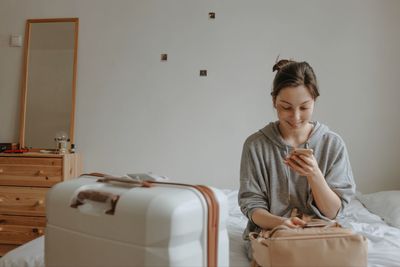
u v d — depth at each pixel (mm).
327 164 1114
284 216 1104
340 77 2416
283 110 1041
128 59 2637
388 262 1011
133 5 2635
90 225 731
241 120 2514
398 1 2367
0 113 2701
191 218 678
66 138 2635
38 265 1039
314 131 1132
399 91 2363
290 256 771
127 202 688
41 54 2701
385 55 2379
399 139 2357
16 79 2719
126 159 2631
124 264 683
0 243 2355
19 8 2725
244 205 1115
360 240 777
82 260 744
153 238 650
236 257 1083
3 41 2717
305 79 1004
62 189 798
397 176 2359
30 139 2666
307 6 2453
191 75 2568
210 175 2541
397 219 1620
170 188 750
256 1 2502
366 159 2387
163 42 2602
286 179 1106
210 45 2547
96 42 2668
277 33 2482
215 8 2545
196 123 2561
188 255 676
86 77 2672
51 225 799
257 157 1146
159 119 2602
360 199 2090
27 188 2334
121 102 2641
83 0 2682
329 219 1056
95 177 921
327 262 768
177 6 2586
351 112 2402
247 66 2510
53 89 2680
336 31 2424
